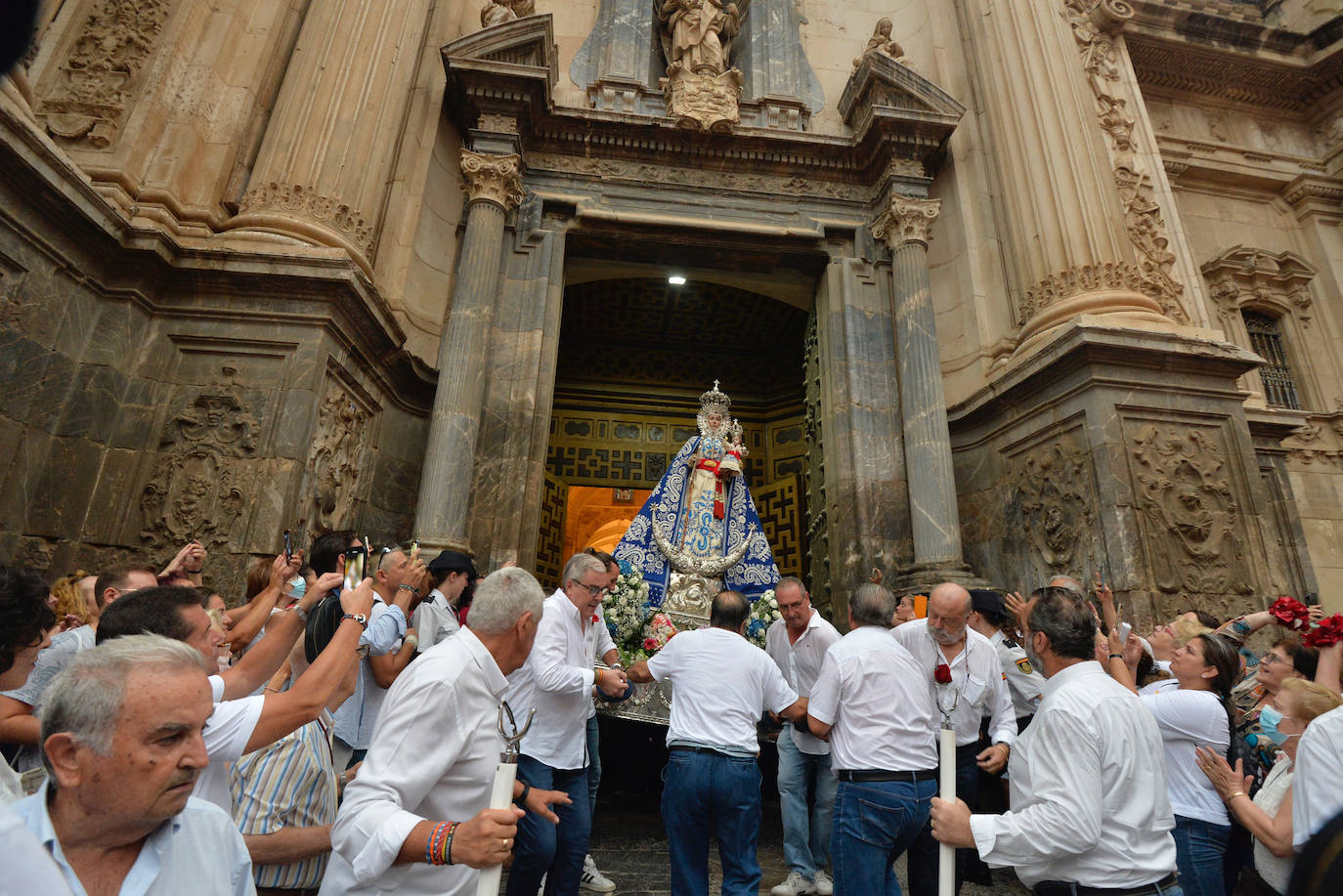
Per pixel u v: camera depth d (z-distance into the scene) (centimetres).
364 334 650
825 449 866
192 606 209
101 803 124
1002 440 795
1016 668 457
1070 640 236
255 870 220
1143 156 928
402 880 186
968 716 373
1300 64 1184
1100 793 208
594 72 948
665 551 657
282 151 650
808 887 430
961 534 820
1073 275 759
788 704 351
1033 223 813
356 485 669
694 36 946
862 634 323
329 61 697
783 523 1142
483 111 828
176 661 133
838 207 917
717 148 898
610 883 438
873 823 289
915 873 345
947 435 789
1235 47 1179
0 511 466
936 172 950
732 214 892
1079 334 670
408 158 797
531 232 833
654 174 895
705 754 321
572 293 1111
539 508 751
